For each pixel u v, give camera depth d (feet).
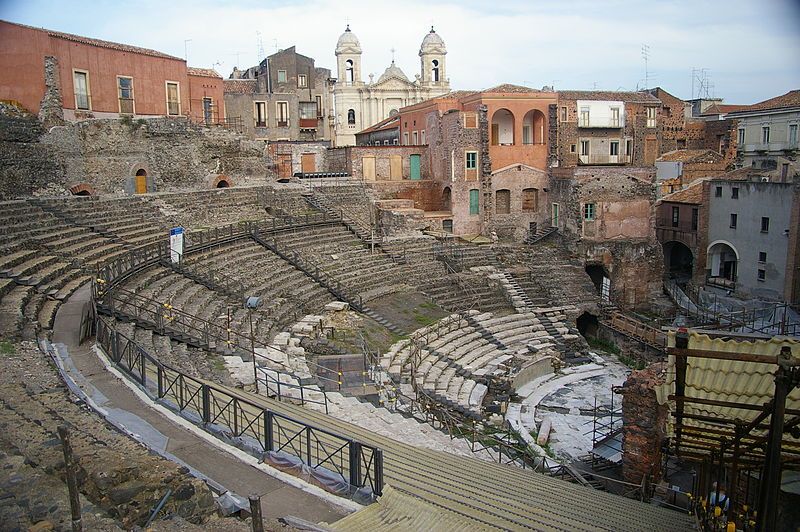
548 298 147.13
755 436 41.70
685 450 53.57
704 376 48.62
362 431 62.23
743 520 44.24
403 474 49.96
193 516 34.14
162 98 146.20
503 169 178.81
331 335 104.73
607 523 46.24
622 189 165.27
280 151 182.70
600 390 112.88
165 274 94.63
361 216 157.58
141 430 48.01
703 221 170.50
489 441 83.41
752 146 195.93
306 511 40.27
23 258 77.82
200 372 67.51
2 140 101.96
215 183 146.72
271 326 97.60
